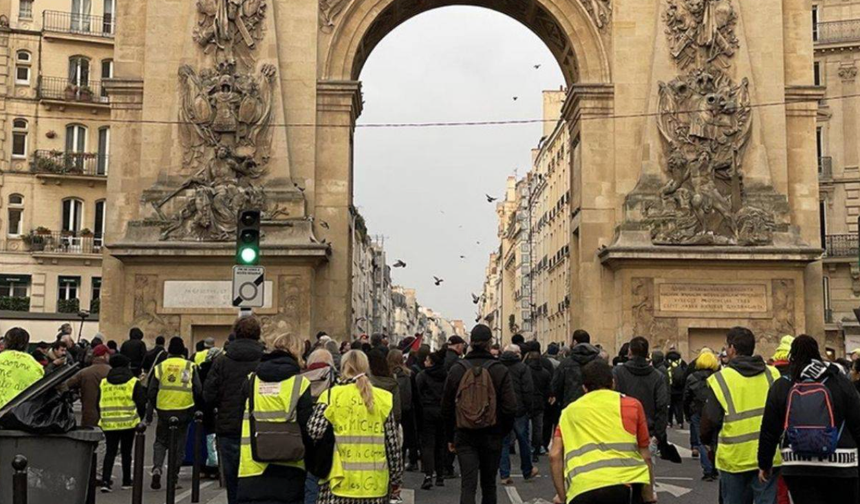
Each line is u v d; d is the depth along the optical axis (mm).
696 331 40094
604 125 41906
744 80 41031
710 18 41188
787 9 42594
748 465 13414
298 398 13266
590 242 41312
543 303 91438
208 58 40969
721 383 13633
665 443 19125
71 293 61031
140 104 41625
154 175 40656
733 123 40781
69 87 61281
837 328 59625
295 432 13258
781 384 12328
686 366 35344
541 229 94000
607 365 11539
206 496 21625
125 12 42375
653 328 39812
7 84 60500
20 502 12109
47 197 60844
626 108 41688
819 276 40969
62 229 61156
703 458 23750
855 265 59625
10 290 59656
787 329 39844
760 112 41281
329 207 41188
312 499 17391
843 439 11977
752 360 13719
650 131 40875
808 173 41719
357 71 44750
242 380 17031
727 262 39812
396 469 12539
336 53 42156
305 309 39406
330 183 41344
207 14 41062
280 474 13305
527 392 23000
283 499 13281
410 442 25688
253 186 40250
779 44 41719
